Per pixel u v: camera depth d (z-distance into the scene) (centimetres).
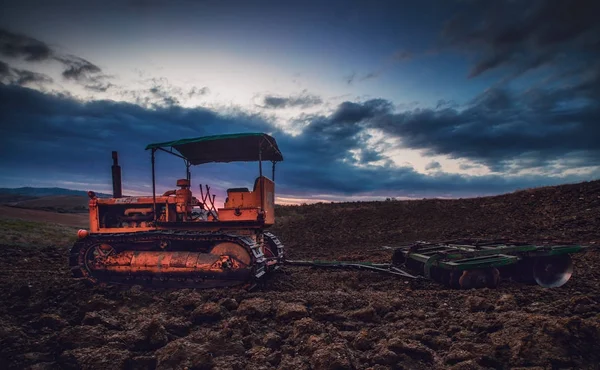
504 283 738
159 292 695
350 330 484
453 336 451
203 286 720
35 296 624
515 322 446
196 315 519
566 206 1762
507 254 739
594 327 400
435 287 733
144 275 739
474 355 387
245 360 392
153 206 813
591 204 1703
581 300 530
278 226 2111
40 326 497
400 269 897
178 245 771
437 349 422
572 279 750
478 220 1834
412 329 475
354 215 2220
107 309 560
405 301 616
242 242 701
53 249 1288
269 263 805
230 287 708
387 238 1677
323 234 1864
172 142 764
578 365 365
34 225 1734
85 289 690
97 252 794
